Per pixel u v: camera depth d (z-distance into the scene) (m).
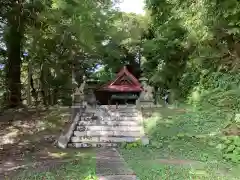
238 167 6.53
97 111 12.06
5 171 6.57
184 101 14.59
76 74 20.16
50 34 16.81
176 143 8.98
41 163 7.25
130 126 10.91
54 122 11.70
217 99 11.75
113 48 23.25
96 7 17.70
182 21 15.77
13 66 16.17
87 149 9.16
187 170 6.28
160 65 19.88
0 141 9.88
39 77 19.70
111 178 5.72
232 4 10.77
